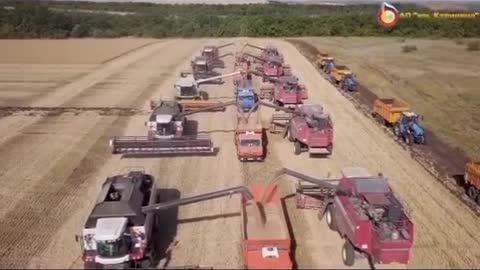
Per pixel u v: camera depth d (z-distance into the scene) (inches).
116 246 587.5
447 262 650.2
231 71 1991.9
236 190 680.4
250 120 1096.2
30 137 1166.3
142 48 2901.1
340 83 1740.9
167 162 1005.8
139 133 1191.6
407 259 605.3
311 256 664.4
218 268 636.1
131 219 616.4
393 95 1643.7
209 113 1364.4
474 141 1143.0
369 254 623.2
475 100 1539.1
